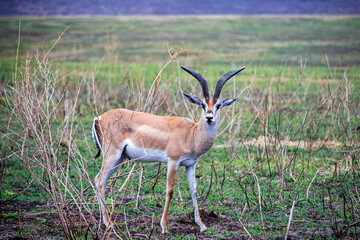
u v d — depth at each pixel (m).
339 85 30.97
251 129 31.20
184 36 116.62
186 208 19.33
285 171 23.16
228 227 17.31
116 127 17.94
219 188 21.42
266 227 17.19
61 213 15.95
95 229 16.98
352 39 101.75
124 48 94.75
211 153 26.77
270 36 113.62
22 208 19.06
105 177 17.70
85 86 42.22
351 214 17.78
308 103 39.84
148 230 17.02
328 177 22.20
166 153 17.45
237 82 40.81
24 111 16.91
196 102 18.33
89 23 151.75
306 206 19.28
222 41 105.06
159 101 28.81
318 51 82.19
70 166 24.17
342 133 29.16
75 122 32.81
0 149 25.47
